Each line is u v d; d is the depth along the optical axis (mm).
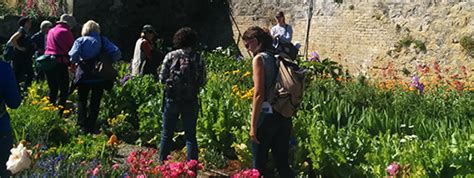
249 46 4754
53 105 7965
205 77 6012
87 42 7375
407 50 15883
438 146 5383
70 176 4520
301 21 18828
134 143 7500
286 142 4867
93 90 7574
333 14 17828
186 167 4035
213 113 6859
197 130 6820
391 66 16141
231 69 12594
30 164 4141
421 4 15641
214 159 6422
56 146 6387
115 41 19812
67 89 8414
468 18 14633
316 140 5750
